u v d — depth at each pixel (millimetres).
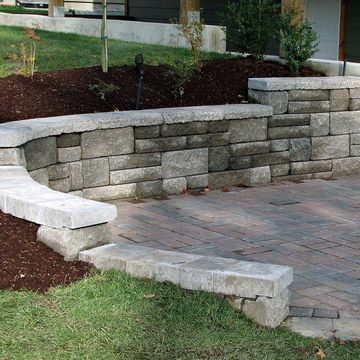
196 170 8977
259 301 4770
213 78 10234
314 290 5719
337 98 9984
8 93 8695
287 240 7031
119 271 5180
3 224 5609
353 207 8391
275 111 9539
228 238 7051
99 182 8219
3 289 4871
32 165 7320
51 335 4363
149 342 4367
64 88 9219
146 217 7742
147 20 18469
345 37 15617
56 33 14578
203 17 17375
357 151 10305
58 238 5367
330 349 4527
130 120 8312
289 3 11148
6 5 24031
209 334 4520
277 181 9703
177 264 5059
